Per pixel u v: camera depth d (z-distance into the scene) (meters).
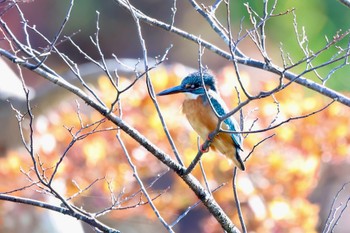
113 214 11.85
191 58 25.66
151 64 15.49
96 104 6.61
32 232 13.45
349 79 17.53
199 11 8.45
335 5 19.55
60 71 25.44
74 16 26.08
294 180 12.14
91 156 11.86
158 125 12.12
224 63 24.75
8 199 6.72
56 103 13.75
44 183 6.46
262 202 12.05
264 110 12.39
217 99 8.18
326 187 15.29
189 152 11.70
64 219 14.21
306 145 12.45
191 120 8.29
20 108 13.19
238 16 22.89
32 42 24.69
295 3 19.61
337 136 12.56
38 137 12.73
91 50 26.45
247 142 12.02
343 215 18.08
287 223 11.97
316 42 19.12
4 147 13.31
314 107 12.59
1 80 13.12
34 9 24.94
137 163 12.05
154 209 7.00
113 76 14.17
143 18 8.09
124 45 26.70
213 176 11.98
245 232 7.14
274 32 19.88
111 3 26.61
